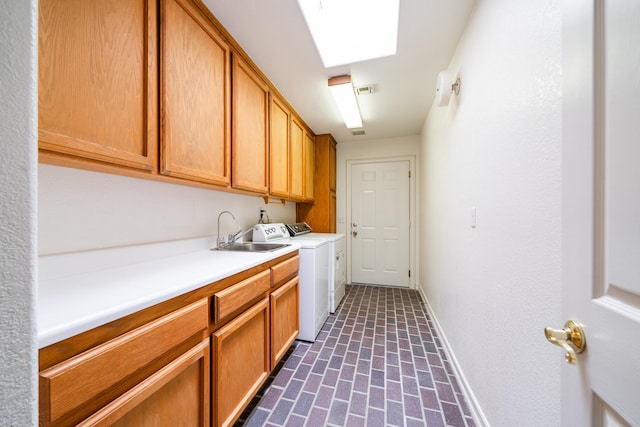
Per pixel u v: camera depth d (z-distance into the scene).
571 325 0.50
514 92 0.91
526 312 0.83
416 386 1.48
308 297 2.04
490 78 1.10
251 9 1.28
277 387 1.47
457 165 1.59
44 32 0.66
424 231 2.99
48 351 0.50
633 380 0.37
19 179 0.32
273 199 2.76
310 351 1.87
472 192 1.33
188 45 1.16
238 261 1.25
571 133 0.50
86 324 0.55
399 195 3.60
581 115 0.47
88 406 0.57
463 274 1.48
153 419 0.74
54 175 0.91
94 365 0.57
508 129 0.95
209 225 1.76
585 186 0.46
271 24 1.38
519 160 0.88
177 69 1.09
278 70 1.83
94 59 0.79
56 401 0.50
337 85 1.93
